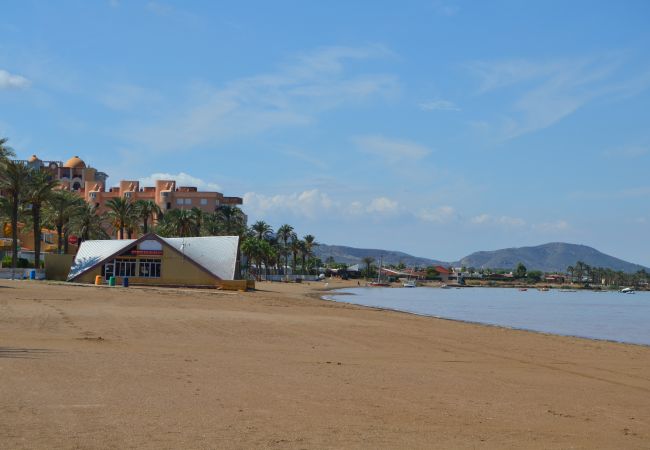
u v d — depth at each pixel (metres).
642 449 11.02
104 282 75.69
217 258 77.81
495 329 42.06
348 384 16.25
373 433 11.06
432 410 13.50
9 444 9.27
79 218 99.75
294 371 17.98
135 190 182.38
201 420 11.39
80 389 13.66
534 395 16.34
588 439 11.60
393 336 31.81
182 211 132.62
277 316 39.84
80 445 9.41
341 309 53.91
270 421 11.58
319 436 10.62
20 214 81.38
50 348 19.91
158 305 43.31
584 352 29.59
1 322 27.11
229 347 23.17
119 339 23.58
